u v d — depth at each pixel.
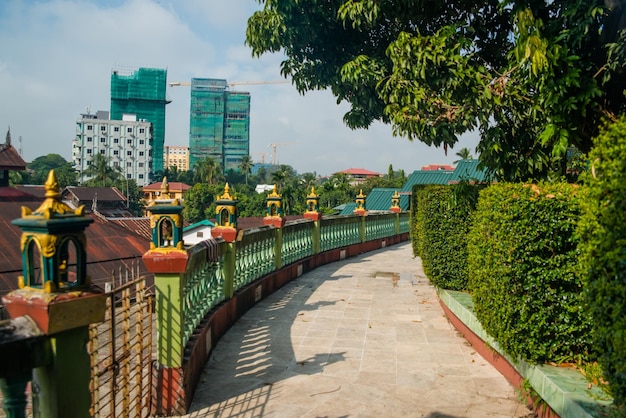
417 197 10.57
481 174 22.59
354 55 8.25
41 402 2.05
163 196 4.26
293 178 96.25
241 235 7.27
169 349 4.23
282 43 8.02
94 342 2.90
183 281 4.45
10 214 14.89
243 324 7.09
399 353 5.90
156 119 152.88
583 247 3.28
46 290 2.01
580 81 5.37
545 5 5.82
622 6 5.09
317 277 11.12
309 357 5.73
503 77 5.89
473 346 6.14
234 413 4.26
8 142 24.53
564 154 6.02
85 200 67.31
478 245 5.23
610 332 2.79
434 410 4.32
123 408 3.47
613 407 3.16
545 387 3.81
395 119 6.33
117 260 13.43
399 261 14.00
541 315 4.08
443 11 7.20
